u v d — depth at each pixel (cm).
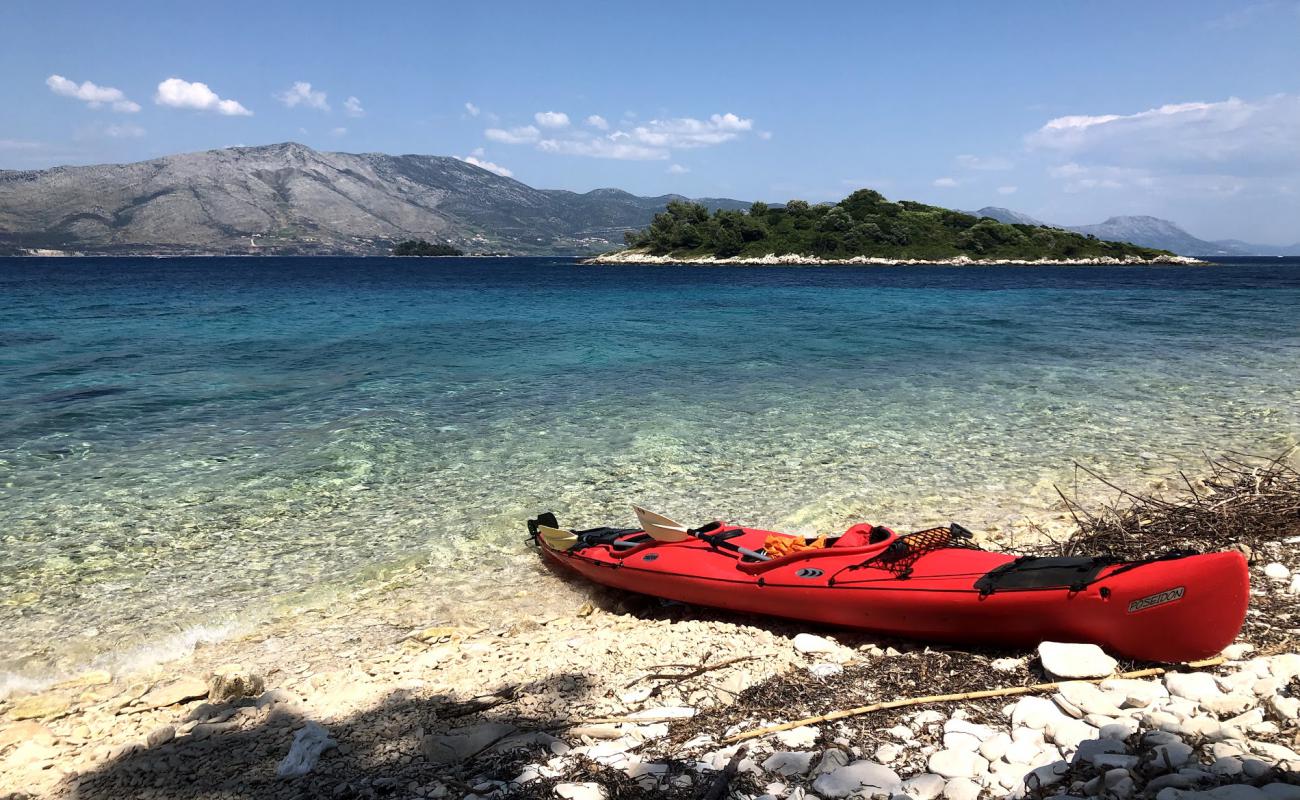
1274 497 805
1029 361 2119
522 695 531
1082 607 509
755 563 663
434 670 590
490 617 718
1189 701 427
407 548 870
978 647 569
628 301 4897
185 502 1003
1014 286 6756
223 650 657
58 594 759
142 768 456
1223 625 471
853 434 1318
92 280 8106
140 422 1400
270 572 810
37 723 540
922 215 15488
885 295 5459
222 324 3192
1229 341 2550
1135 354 2247
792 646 607
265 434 1323
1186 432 1313
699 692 523
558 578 803
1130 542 745
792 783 391
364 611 730
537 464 1158
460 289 6550
